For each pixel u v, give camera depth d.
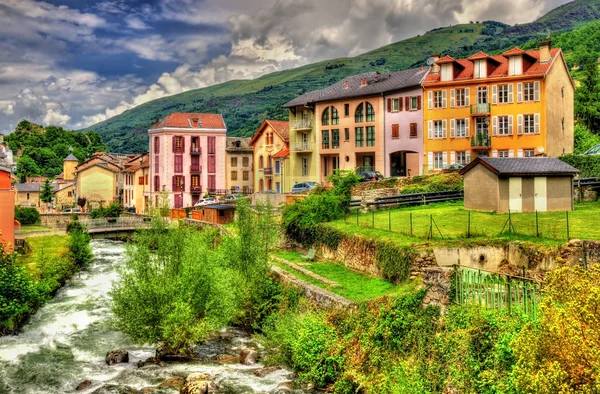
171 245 31.19
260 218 40.81
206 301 30.50
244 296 33.91
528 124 55.94
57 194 112.62
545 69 55.53
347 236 38.81
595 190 43.84
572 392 13.73
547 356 14.78
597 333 14.38
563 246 26.83
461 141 59.03
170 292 29.30
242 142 98.44
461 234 32.53
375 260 34.16
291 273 37.16
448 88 59.66
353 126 68.12
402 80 65.12
